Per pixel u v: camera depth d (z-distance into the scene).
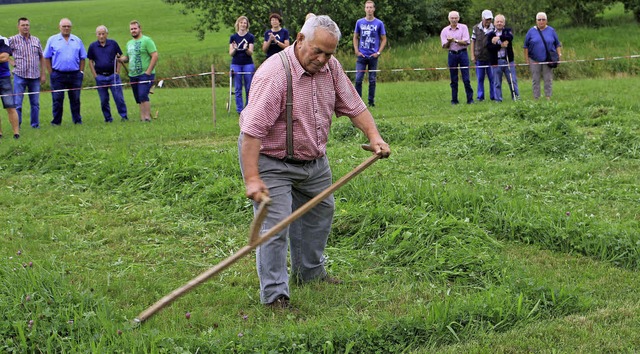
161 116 16.53
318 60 5.11
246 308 5.60
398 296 5.73
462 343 4.89
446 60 27.33
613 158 10.07
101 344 4.66
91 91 25.84
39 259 6.52
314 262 5.99
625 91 18.33
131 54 15.58
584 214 7.33
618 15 35.88
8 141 12.90
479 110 15.32
